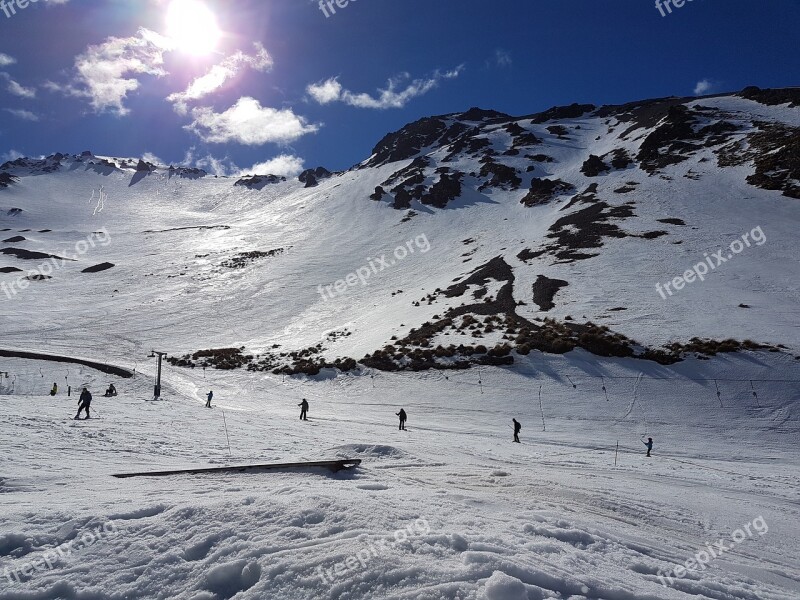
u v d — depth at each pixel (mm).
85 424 17547
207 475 9281
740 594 5535
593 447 23734
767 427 26547
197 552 4742
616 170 93125
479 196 104188
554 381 33250
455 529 5684
